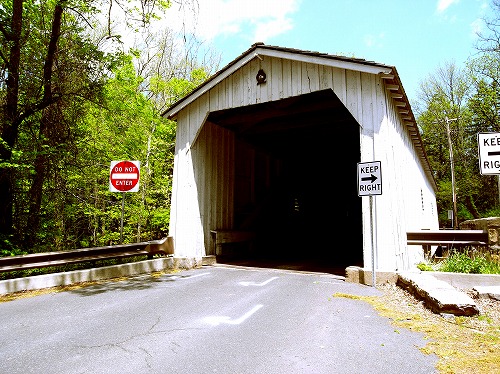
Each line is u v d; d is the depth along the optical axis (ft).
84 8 31.14
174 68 64.54
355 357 10.73
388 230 22.70
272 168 50.47
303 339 12.35
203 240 32.24
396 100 27.63
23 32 32.12
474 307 14.69
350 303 17.52
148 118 46.85
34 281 20.84
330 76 25.64
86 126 40.22
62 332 13.20
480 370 9.68
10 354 11.07
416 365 10.11
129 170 25.61
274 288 21.26
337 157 58.03
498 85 90.68
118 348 11.55
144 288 21.33
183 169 31.50
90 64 33.91
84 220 48.49
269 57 28.45
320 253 43.27
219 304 17.38
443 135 123.85
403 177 29.91
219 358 10.68
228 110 32.89
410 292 19.03
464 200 120.78
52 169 34.81
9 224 30.50
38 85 33.24
